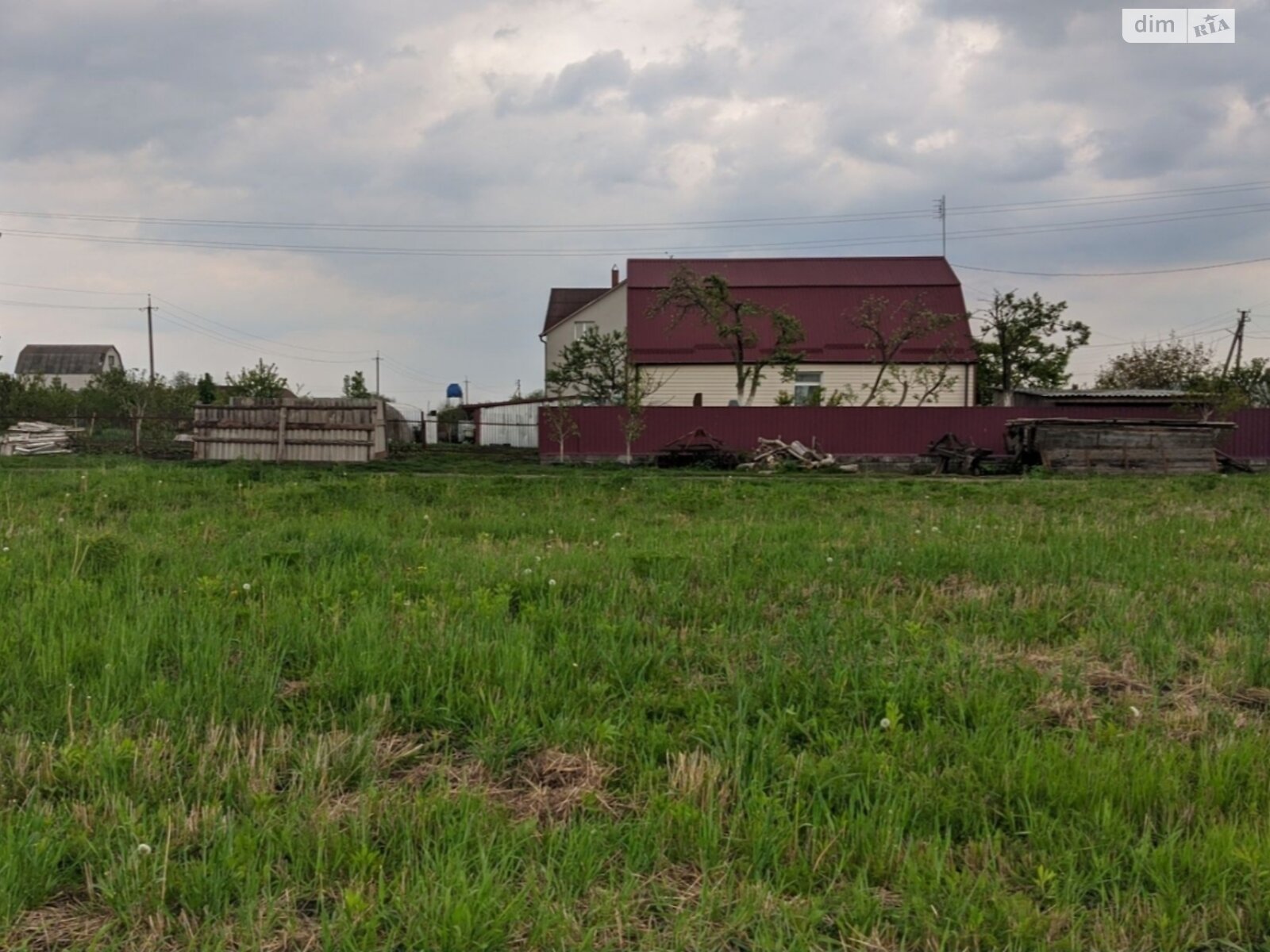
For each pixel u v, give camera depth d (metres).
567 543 9.22
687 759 3.58
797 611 6.18
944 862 2.88
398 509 11.52
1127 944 2.57
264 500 11.83
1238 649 5.23
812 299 36.00
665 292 30.95
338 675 4.38
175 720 3.85
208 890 2.65
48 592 5.73
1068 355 42.03
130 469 17.53
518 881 2.78
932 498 14.76
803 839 3.10
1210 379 30.83
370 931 2.46
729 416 28.44
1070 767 3.46
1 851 2.79
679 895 2.75
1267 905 2.69
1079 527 10.36
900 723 4.01
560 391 35.84
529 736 3.81
